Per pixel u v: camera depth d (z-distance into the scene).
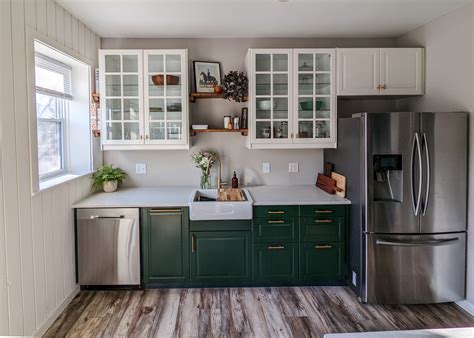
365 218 3.10
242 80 3.67
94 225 3.32
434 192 3.05
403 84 3.65
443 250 3.09
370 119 3.05
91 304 3.17
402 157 3.03
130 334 2.71
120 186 4.10
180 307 3.12
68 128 3.64
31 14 2.54
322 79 3.69
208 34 3.86
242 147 4.11
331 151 3.91
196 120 4.05
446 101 3.30
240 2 2.95
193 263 3.40
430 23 3.50
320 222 3.41
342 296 3.33
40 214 2.68
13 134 2.32
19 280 2.38
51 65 3.21
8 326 2.25
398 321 2.90
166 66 3.67
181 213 3.36
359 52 3.64
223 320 2.90
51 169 3.35
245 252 3.41
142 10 3.11
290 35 3.93
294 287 3.51
